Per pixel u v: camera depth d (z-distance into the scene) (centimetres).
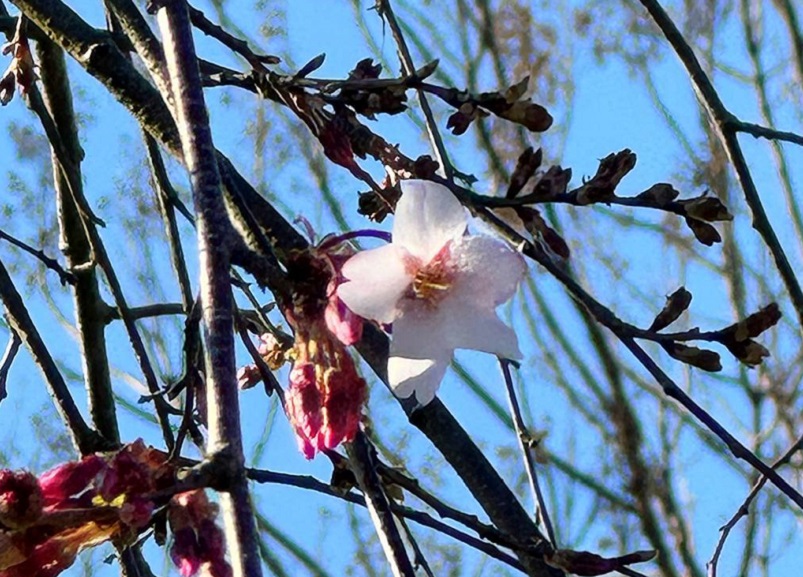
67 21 61
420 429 59
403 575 54
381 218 58
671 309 55
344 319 52
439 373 52
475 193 55
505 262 52
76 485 50
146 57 59
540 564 56
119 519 49
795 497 56
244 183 58
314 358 52
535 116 56
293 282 52
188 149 51
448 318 52
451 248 52
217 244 50
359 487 55
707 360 55
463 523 56
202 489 50
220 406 48
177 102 52
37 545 49
